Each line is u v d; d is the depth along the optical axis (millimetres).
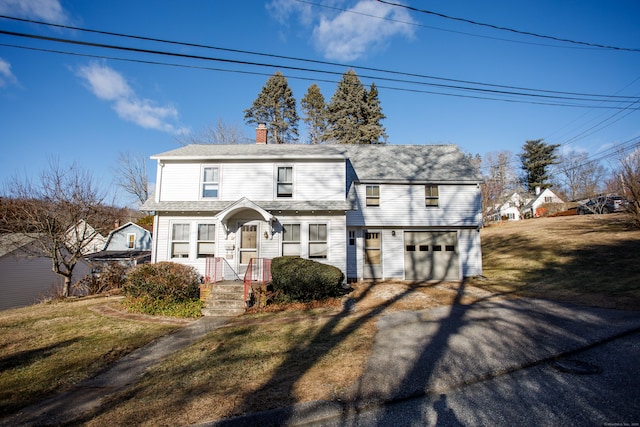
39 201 17359
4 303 18812
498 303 10961
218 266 14148
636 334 7199
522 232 28234
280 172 15383
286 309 11031
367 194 17828
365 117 38219
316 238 14758
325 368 5859
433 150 20906
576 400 4520
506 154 60969
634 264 14734
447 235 17891
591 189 56250
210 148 17656
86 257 20547
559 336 7148
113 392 5348
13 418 4602
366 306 11141
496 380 5234
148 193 35938
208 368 6121
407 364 5910
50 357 7020
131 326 9344
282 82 40500
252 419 4250
